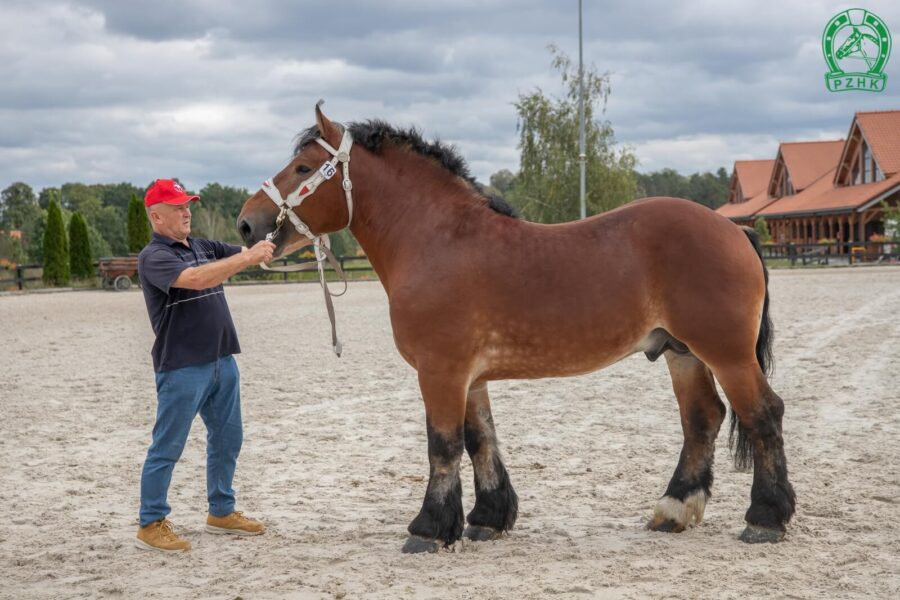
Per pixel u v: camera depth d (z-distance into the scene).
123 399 9.95
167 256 4.92
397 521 5.44
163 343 4.95
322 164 5.10
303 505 5.86
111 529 5.34
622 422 8.41
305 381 11.12
